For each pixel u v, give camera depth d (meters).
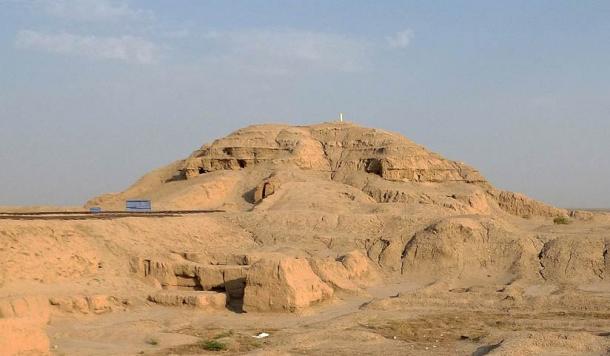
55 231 34.50
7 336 19.72
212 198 62.22
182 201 60.31
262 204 55.53
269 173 65.00
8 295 28.33
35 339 20.61
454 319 29.78
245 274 32.53
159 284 34.47
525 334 24.55
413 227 44.91
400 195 60.44
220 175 66.12
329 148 71.75
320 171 68.12
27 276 30.88
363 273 39.34
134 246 37.75
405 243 43.22
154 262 35.00
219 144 70.62
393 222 46.81
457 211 58.31
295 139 69.94
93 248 35.34
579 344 23.11
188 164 69.88
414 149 68.62
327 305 32.75
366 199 58.34
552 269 38.81
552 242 40.91
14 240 32.03
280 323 28.80
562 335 24.03
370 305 32.44
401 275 40.81
